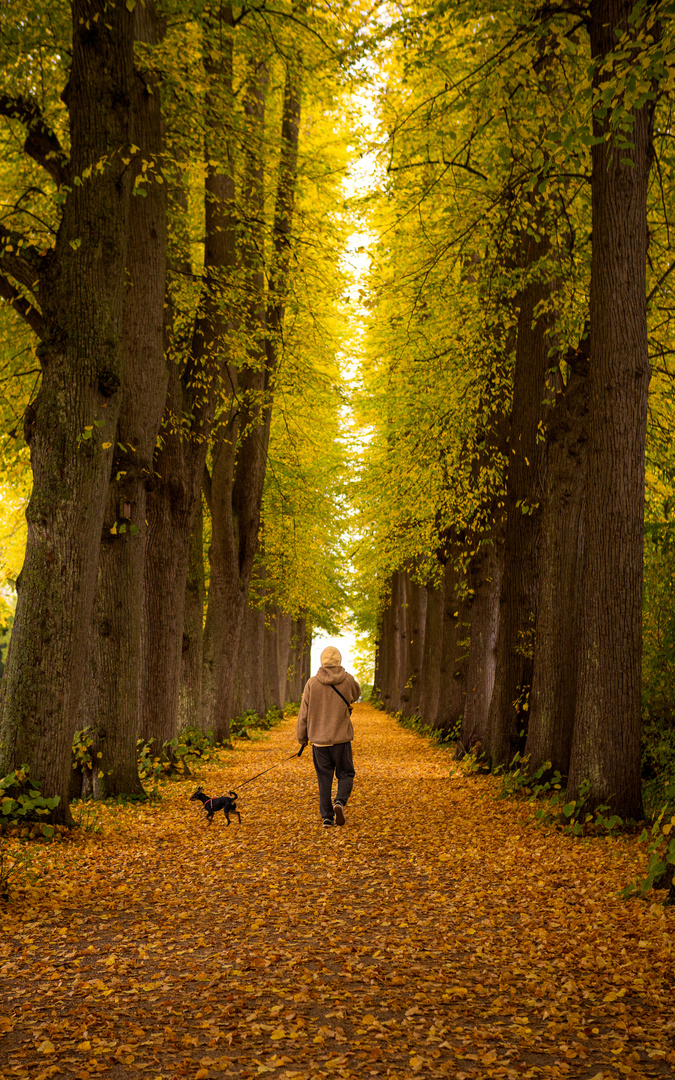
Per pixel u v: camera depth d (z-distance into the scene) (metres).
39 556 8.27
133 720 11.22
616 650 8.70
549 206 12.02
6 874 6.10
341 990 4.32
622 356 8.84
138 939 5.21
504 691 13.46
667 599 10.99
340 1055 3.55
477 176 13.49
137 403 10.91
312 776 15.07
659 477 14.74
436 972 4.61
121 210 8.70
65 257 8.48
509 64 10.60
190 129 12.71
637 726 8.73
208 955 4.89
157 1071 3.39
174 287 14.80
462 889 6.57
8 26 10.62
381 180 14.13
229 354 15.27
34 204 13.24
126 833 8.84
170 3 11.71
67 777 8.39
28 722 8.15
